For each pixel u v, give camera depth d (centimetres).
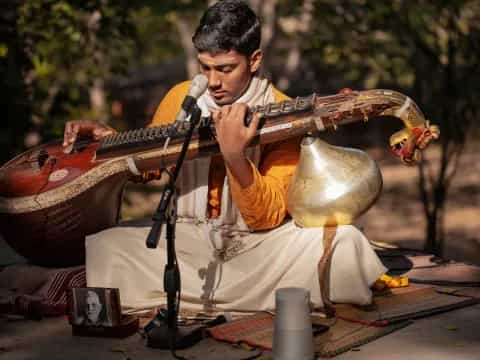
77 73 1017
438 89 909
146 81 2686
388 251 603
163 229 461
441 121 898
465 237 1286
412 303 464
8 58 899
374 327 430
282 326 377
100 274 462
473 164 1848
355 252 431
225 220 457
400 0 914
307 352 378
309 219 436
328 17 952
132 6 942
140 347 418
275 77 1952
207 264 456
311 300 436
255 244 449
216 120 415
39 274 491
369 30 941
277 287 445
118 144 466
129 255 461
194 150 443
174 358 400
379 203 1617
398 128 2400
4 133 916
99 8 880
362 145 2308
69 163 479
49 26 881
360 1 941
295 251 439
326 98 434
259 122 431
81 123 495
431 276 533
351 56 959
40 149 499
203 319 451
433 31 908
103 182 469
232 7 434
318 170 431
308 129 431
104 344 426
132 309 461
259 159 452
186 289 453
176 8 1453
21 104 928
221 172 466
